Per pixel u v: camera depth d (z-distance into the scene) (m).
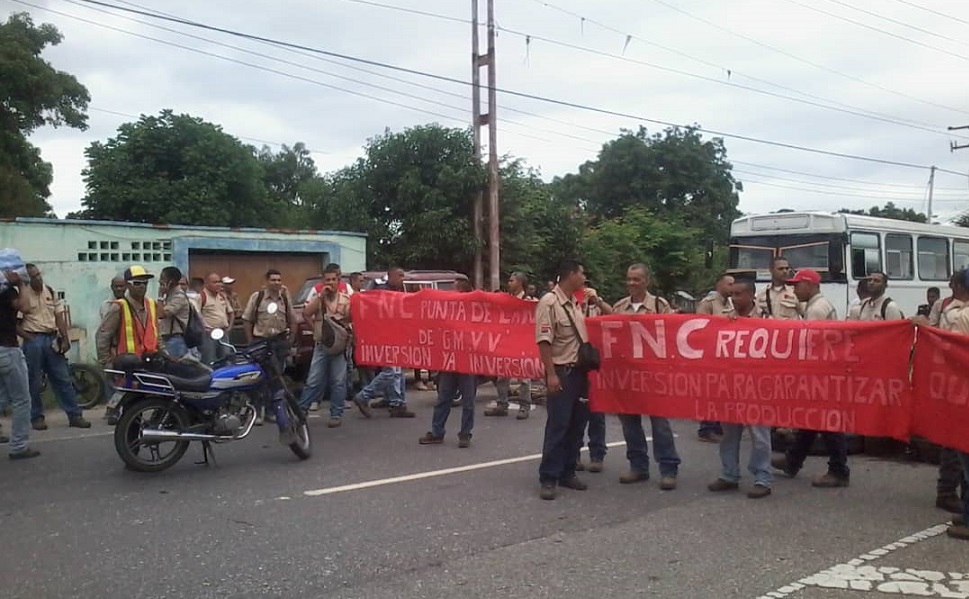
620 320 7.62
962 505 6.44
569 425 7.01
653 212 40.19
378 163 22.30
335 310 10.26
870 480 7.67
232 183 25.56
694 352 7.30
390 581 4.98
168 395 7.61
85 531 5.93
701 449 9.17
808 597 4.77
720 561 5.37
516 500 6.86
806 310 8.39
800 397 6.95
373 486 7.28
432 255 21.58
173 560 5.33
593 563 5.32
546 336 6.86
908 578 5.08
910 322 6.54
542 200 25.33
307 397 10.30
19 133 23.42
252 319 10.35
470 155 22.14
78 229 15.07
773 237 17.02
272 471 7.83
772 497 7.03
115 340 8.91
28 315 9.75
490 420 10.94
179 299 10.06
